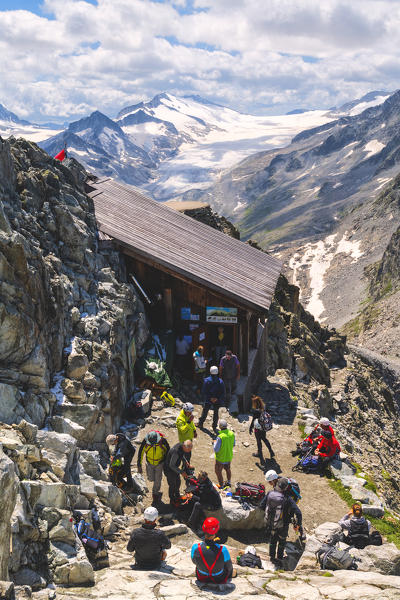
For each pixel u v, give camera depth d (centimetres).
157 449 1346
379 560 1141
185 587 910
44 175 1875
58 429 1313
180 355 2350
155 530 1002
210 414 2053
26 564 866
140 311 2211
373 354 6419
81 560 917
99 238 2206
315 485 1627
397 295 19512
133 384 2009
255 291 2416
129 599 838
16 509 888
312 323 5544
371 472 2758
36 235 1641
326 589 916
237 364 2131
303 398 3225
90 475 1290
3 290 1239
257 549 1262
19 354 1273
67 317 1602
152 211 3025
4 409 1162
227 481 1518
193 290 2320
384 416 4662
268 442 1752
